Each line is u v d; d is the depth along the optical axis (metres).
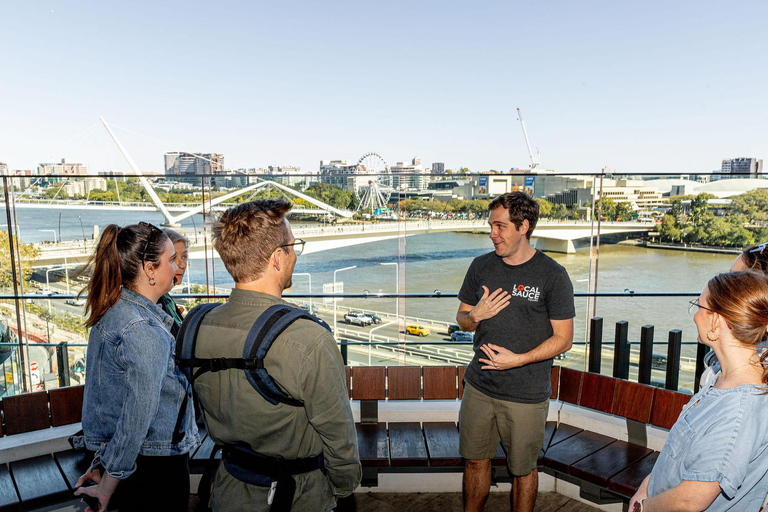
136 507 1.62
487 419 2.25
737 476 1.10
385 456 2.52
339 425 1.20
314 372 1.16
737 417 1.13
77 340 4.12
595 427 2.77
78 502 2.46
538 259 2.18
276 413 1.19
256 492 1.26
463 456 2.35
